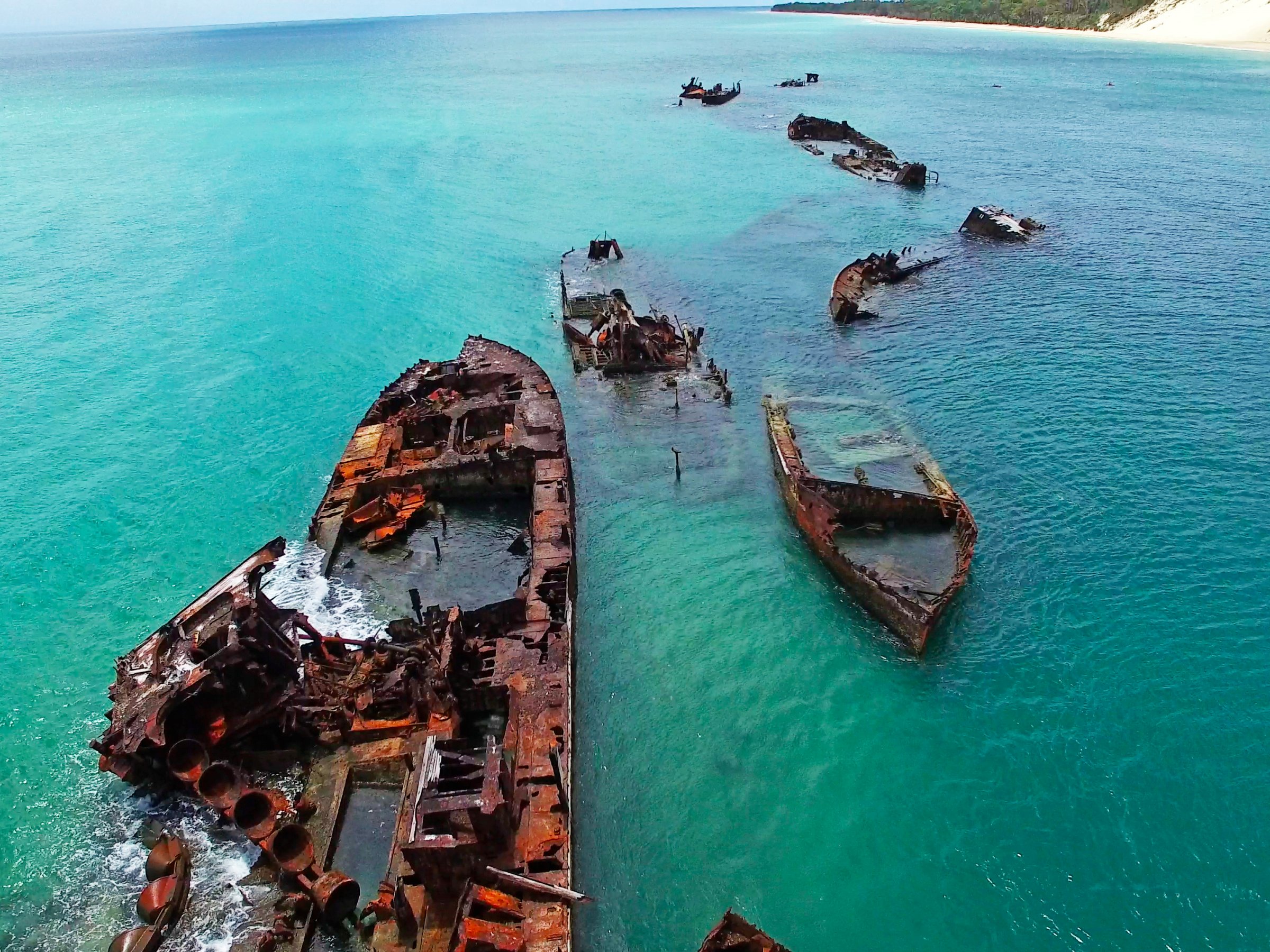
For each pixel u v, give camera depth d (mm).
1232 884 25062
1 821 27125
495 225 90500
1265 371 54562
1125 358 56938
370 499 40969
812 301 67750
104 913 24141
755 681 32000
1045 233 83500
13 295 73500
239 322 67125
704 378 54500
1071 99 164625
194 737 27344
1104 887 25047
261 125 157750
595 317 60531
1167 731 29938
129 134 152500
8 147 142875
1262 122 136625
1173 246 78625
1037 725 30234
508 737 26094
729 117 153000
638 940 23656
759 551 38844
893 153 120562
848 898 24766
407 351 61188
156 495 45062
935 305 66625
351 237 87750
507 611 31281
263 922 22969
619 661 33000
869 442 47031
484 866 21812
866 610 34812
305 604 35594
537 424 43500
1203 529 39906
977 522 40312
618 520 41031
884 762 28906
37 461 48375
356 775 26703
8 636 35750
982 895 24844
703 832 26625
